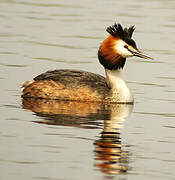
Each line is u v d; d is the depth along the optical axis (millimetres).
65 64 20375
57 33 24766
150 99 16844
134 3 31438
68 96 16469
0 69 19438
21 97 16703
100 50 16766
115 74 16641
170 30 25656
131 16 27938
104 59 16688
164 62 21125
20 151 11930
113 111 15438
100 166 11281
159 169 11250
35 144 12359
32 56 21234
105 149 12242
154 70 20141
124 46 16469
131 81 18750
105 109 15664
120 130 13609
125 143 12648
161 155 12016
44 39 23781
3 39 23516
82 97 16422
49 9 29453
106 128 13695
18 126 13617
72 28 25609
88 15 28125
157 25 26422
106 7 30188
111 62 16578
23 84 17188
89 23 26453
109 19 27219
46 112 15000
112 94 16422
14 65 19984
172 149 12383
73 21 26844
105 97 16406
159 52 22344
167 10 29703
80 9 29625
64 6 30422
